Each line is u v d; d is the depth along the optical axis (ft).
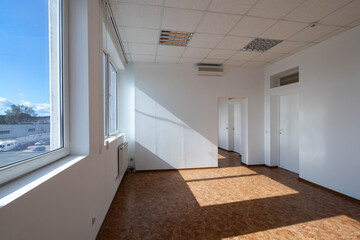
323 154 12.10
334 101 11.46
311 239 7.16
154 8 8.63
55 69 5.00
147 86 16.51
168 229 7.82
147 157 16.49
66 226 4.25
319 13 9.12
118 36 11.28
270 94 17.60
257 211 9.30
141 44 12.60
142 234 7.48
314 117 12.78
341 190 10.98
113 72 14.39
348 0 8.14
